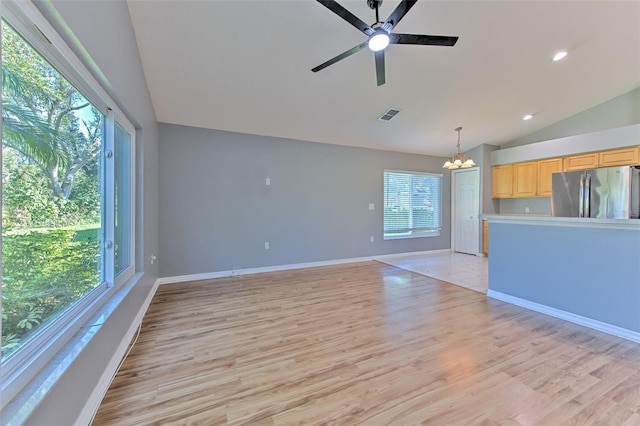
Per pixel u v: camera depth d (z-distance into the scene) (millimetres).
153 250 3439
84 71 1506
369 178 5645
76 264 1521
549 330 2404
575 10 2545
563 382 1674
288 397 1555
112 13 1786
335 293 3486
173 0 2141
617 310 2289
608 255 2346
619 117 4414
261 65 2912
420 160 6277
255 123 4164
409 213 6164
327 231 5184
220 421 1372
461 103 4098
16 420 842
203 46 2594
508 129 5316
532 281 2908
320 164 5102
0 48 903
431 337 2287
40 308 1176
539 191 5336
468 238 6328
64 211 1397
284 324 2555
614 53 3219
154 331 2395
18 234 1048
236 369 1831
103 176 1929
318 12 2312
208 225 4191
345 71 3117
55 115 1313
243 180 4438
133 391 1596
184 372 1792
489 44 2875
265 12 2281
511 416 1399
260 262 4586
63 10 1147
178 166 3992
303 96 3564
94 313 1644
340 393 1588
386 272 4605
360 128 4641
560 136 5137
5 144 976
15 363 980
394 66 3102
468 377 1733
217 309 2926
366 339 2256
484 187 5988
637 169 2729
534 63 3287
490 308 2957
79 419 1267
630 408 1450
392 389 1621
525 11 2508
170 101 3412
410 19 2484
